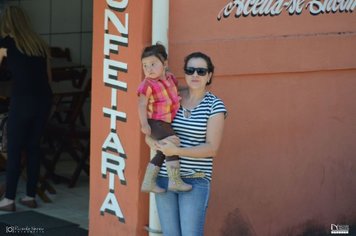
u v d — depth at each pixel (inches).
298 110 286.8
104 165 270.1
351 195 304.0
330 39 290.5
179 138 222.7
